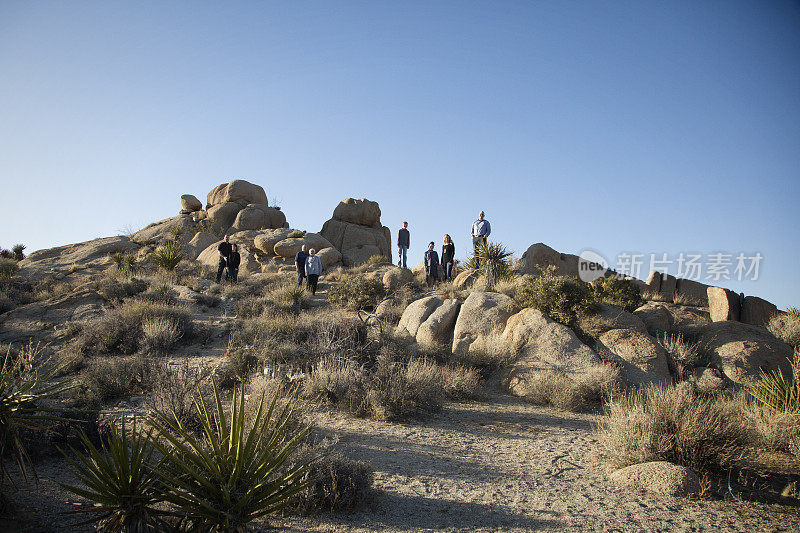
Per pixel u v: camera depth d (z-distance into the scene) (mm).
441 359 12117
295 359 10648
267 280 23281
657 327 13195
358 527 4430
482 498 5258
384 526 4480
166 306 15242
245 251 29859
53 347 13539
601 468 6332
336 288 18766
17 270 26547
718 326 12375
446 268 22859
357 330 12070
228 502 3537
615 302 14453
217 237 32969
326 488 4770
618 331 11766
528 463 6496
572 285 12992
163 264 24359
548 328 11922
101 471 3621
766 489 5645
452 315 13750
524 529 4531
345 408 8711
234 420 3758
